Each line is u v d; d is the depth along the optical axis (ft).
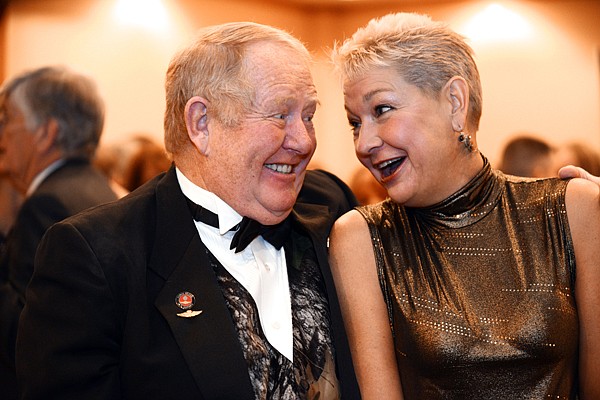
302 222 5.92
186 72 5.58
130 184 14.03
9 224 10.29
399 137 5.34
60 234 5.17
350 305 5.66
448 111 5.42
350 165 19.66
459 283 5.33
